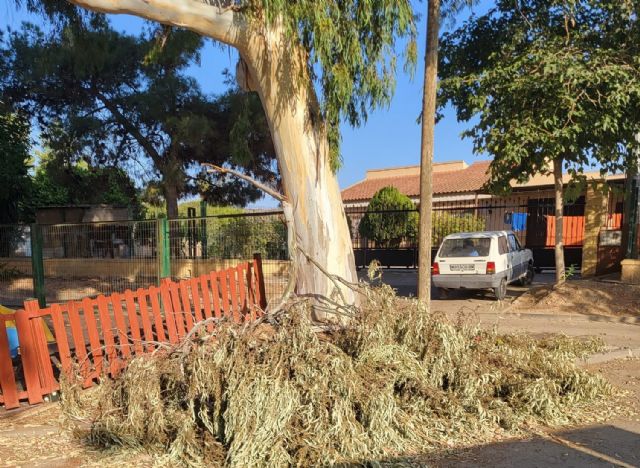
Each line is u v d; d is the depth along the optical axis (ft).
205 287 23.79
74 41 37.52
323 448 12.15
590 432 14.35
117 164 54.34
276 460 11.85
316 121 22.06
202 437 13.32
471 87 33.09
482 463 12.53
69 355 17.03
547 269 57.77
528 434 14.24
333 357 13.85
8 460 13.00
